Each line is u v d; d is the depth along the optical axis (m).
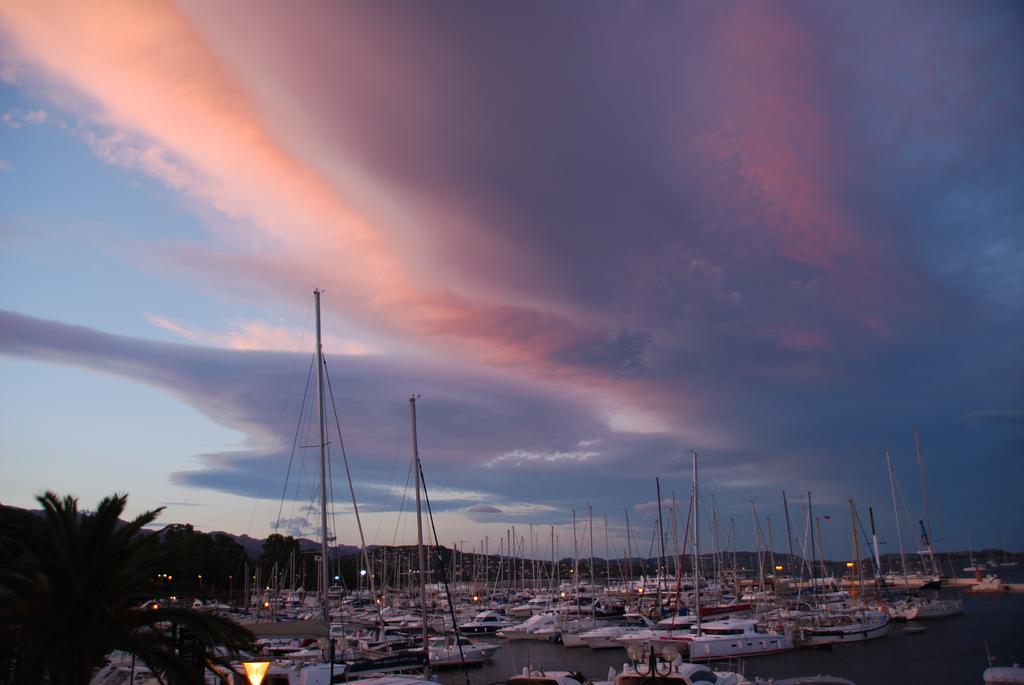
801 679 28.38
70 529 18.31
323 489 42.59
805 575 123.25
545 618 76.50
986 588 130.62
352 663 40.38
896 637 66.31
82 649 17.94
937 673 48.03
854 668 50.62
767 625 63.06
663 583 108.06
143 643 18.19
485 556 139.75
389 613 86.69
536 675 27.77
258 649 20.27
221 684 23.61
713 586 110.00
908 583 111.19
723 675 25.84
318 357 44.50
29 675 16.66
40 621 17.81
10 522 19.28
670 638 58.03
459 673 52.41
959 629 72.12
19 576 18.69
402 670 40.44
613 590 114.75
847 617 65.94
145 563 19.09
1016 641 62.50
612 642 64.75
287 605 103.31
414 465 44.47
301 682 33.16
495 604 104.31
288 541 158.25
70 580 17.86
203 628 18.81
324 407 43.69
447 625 77.50
